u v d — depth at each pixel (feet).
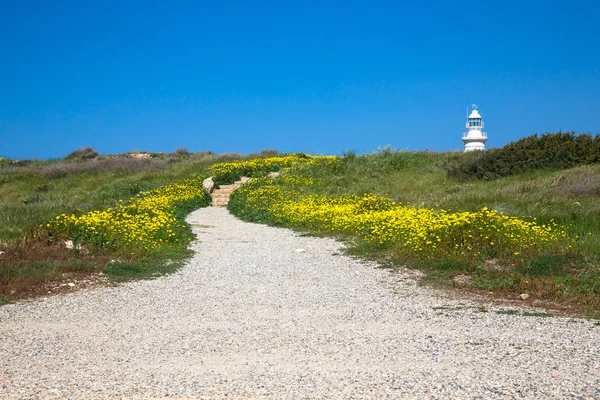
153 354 18.25
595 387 14.56
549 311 24.35
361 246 42.29
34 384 15.21
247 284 30.99
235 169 99.40
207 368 16.71
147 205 60.80
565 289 27.37
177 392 14.58
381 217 47.24
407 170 89.20
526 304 25.76
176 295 28.09
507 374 15.74
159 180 100.12
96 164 118.93
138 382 15.40
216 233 54.90
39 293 28.07
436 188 75.66
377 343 19.33
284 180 85.81
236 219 68.18
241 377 15.80
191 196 81.87
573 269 30.99
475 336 20.02
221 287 30.17
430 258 35.63
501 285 28.86
